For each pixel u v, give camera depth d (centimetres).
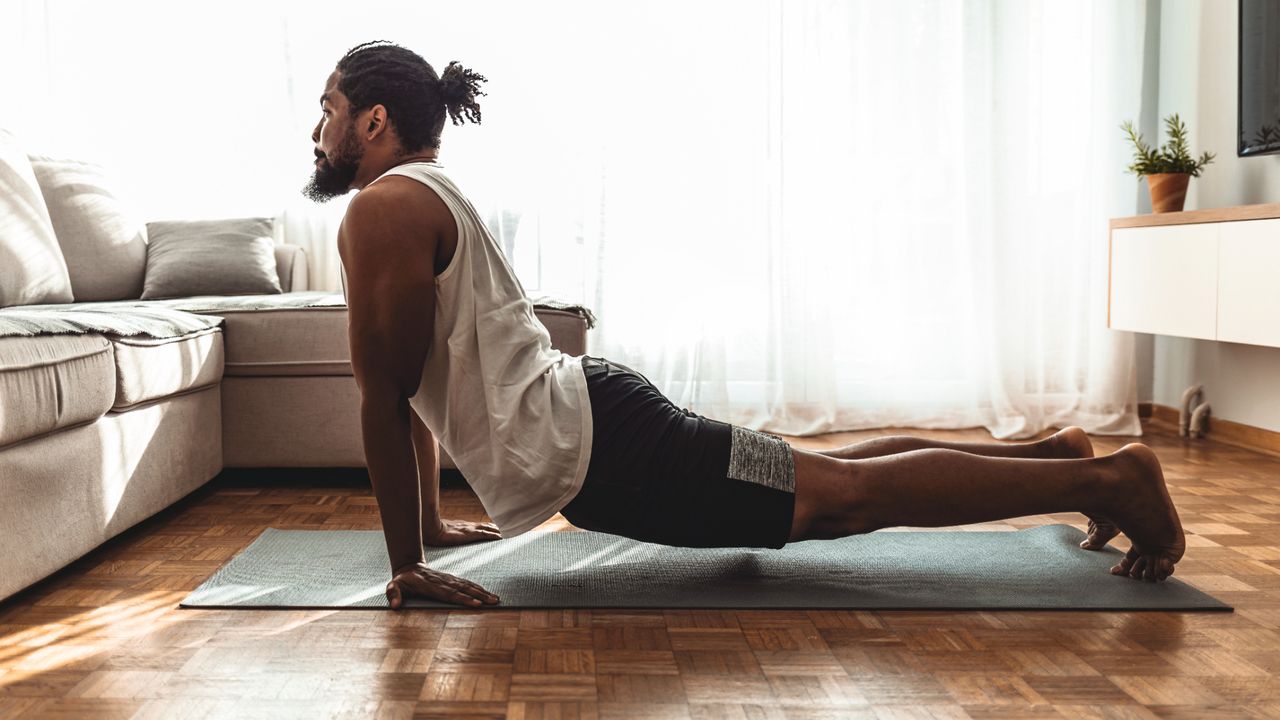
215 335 252
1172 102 379
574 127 383
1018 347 377
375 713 125
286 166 386
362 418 164
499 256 173
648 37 381
